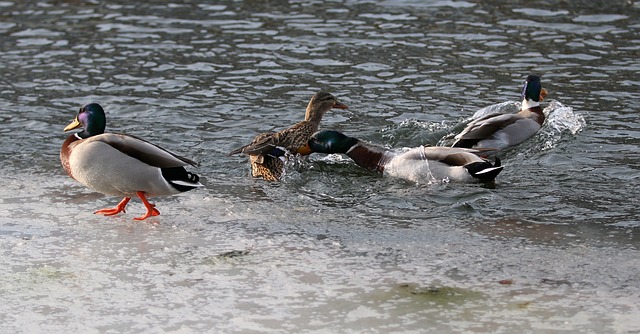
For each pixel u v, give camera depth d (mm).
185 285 9758
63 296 9539
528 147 15008
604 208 12133
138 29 21703
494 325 8742
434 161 13438
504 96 17234
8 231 11344
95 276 10016
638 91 17297
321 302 9305
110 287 9742
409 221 11734
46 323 8969
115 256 10562
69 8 23391
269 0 23781
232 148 15008
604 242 10883
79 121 12164
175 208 12258
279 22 22000
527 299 9297
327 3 23422
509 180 13438
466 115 16359
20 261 10414
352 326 8789
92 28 21797
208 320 8969
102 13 22938
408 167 13539
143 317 9055
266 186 13320
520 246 10781
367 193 13008
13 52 20188
